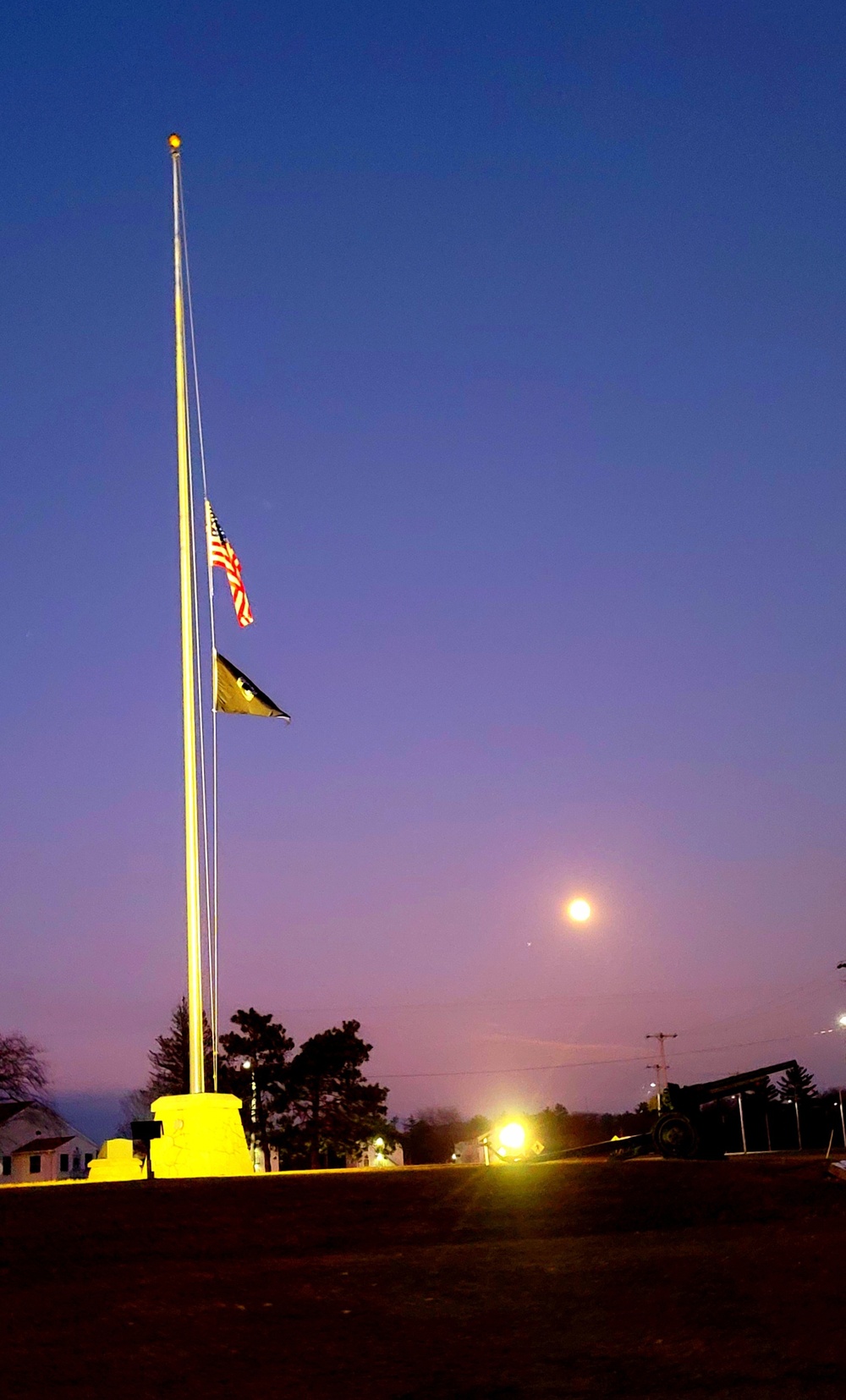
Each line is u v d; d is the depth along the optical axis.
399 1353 10.73
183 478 23.38
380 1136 67.94
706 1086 22.97
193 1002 21.41
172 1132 20.17
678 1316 11.51
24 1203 14.75
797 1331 11.02
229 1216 14.61
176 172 24.70
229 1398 9.72
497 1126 28.36
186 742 22.33
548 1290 12.34
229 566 24.73
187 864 21.88
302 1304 11.91
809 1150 41.97
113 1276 12.77
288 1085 68.19
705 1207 15.45
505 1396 9.80
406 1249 13.87
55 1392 9.76
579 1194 15.70
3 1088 76.38
